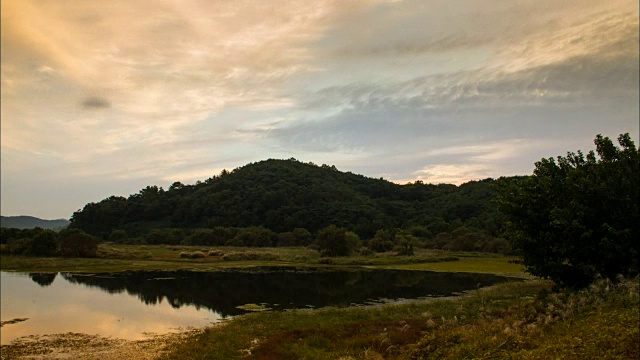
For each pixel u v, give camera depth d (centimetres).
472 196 13762
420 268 5806
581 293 1862
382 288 3941
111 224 14712
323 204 13738
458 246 8844
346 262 6781
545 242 2419
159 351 1966
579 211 2258
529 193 2558
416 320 2188
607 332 1102
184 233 12294
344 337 1930
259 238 10869
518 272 5141
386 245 9094
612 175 2319
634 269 2173
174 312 2950
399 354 1538
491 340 1307
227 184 16100
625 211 2222
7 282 4644
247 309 3019
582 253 2305
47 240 7600
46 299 3525
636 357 905
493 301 2681
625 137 2419
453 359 1220
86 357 1925
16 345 2136
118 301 3409
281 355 1700
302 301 3303
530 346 1191
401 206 15175
